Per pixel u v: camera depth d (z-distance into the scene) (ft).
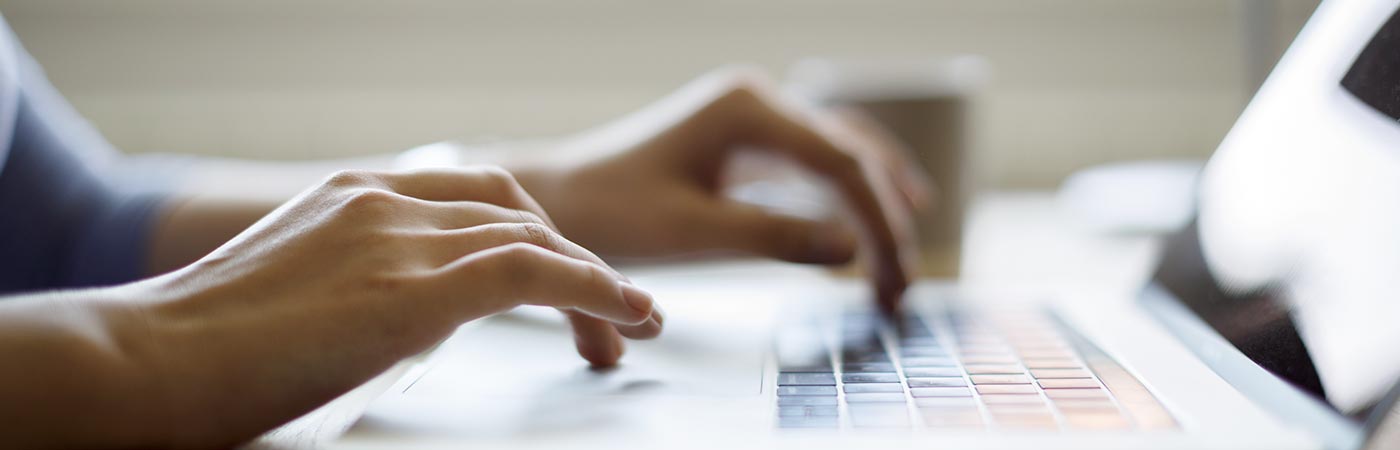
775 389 1.94
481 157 3.13
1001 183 5.85
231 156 6.25
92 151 3.38
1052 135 5.80
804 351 2.17
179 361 1.77
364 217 1.93
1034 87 5.82
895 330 2.32
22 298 1.81
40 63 6.25
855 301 2.59
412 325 1.85
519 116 6.18
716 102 2.79
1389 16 1.96
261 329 1.80
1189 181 3.93
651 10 6.10
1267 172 2.15
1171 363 2.04
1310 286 1.88
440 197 2.07
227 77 6.27
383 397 1.93
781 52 6.05
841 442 1.72
